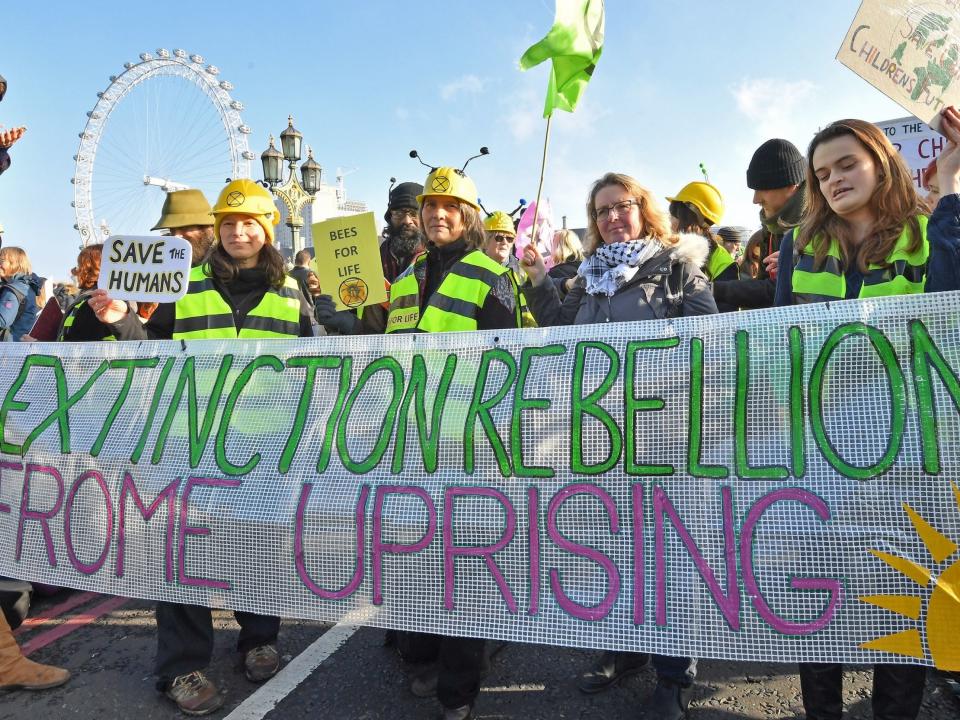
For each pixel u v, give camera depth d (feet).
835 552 6.02
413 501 7.25
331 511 7.43
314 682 9.02
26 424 8.99
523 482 6.98
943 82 6.69
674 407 6.72
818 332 6.48
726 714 8.01
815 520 6.11
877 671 6.76
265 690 8.82
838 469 6.15
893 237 6.74
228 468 8.02
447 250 9.20
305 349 8.21
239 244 9.51
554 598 6.70
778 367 6.51
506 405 7.21
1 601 10.46
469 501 7.08
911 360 6.17
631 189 8.41
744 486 6.36
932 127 6.54
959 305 6.12
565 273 14.75
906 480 5.98
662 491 6.58
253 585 7.64
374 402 7.75
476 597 6.93
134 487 8.29
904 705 6.61
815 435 6.29
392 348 7.88
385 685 8.90
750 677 8.87
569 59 8.63
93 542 8.40
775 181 11.50
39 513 8.70
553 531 6.81
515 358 7.39
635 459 6.71
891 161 6.79
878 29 6.93
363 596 7.25
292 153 30.89
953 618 5.73
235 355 8.49
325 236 10.81
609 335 7.15
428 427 7.43
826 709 6.88
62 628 10.96
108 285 8.98
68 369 9.14
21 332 17.81
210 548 7.86
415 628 7.06
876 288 6.79
